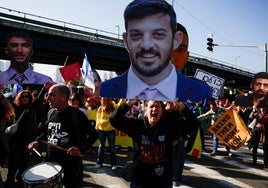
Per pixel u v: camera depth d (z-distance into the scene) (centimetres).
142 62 288
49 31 2991
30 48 434
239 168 803
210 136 1499
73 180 367
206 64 4975
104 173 693
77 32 3241
